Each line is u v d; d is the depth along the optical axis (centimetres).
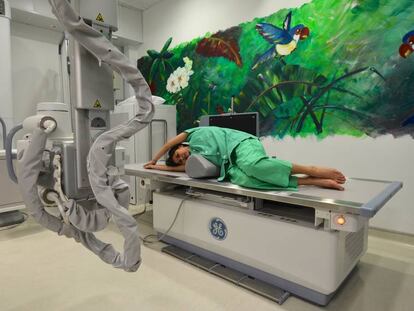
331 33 302
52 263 217
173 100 485
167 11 483
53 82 468
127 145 402
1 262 219
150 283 189
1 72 345
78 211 130
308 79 321
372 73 278
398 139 266
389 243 258
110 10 133
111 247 141
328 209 147
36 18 418
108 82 134
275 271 176
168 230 243
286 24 337
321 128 313
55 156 133
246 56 378
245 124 272
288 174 176
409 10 256
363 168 288
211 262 216
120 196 133
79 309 162
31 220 320
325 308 162
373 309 161
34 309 161
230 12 394
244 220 187
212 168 209
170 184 266
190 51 451
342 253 161
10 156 154
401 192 268
